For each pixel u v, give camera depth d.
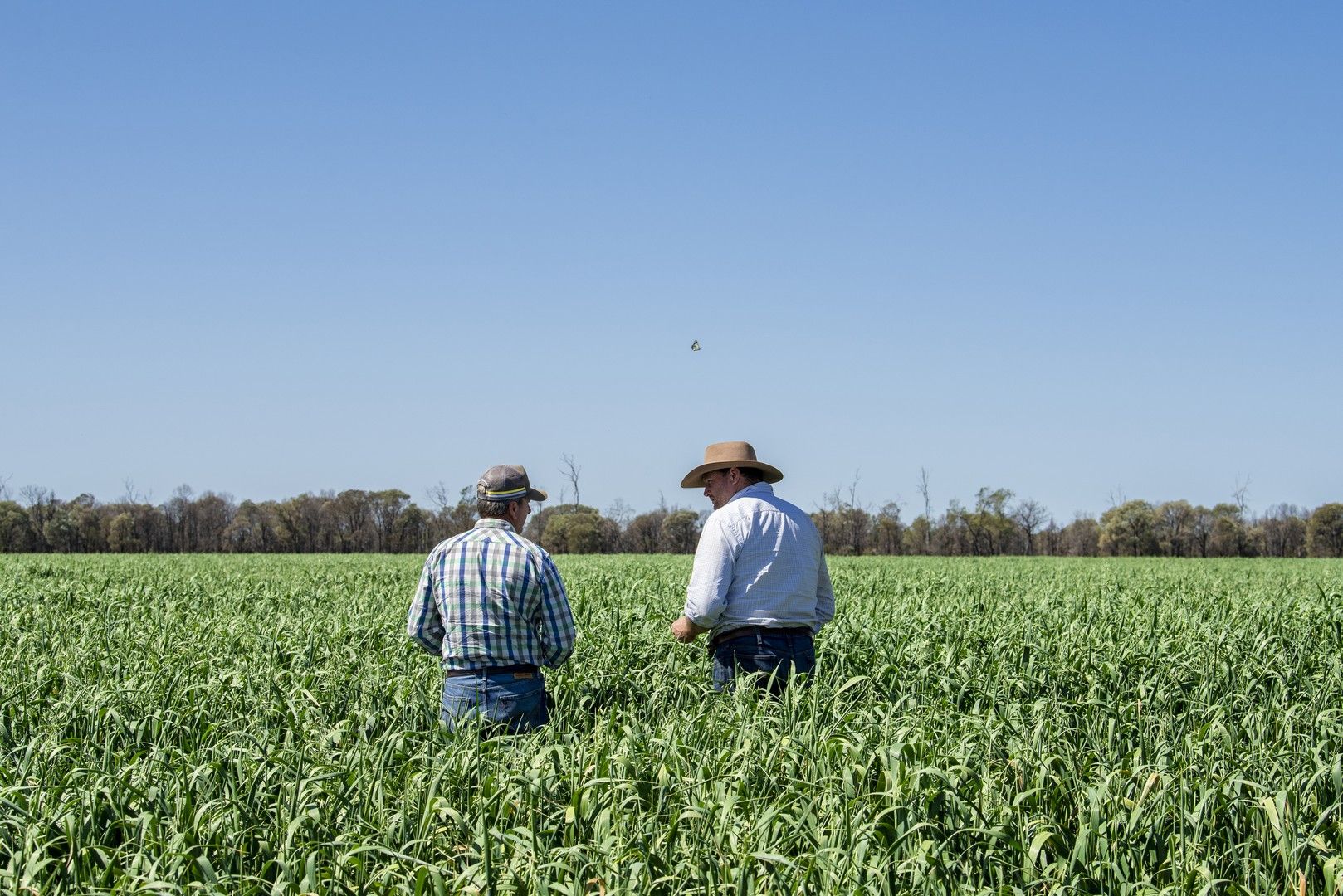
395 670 8.78
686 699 7.68
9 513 96.00
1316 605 13.62
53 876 4.43
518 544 6.62
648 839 4.68
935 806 4.93
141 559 47.62
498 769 5.33
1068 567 41.28
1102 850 4.54
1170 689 8.38
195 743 6.45
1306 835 4.75
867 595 17.23
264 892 4.35
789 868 4.30
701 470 7.65
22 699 7.34
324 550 105.62
